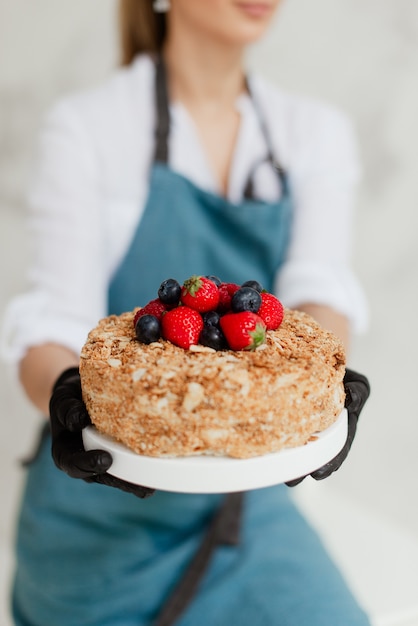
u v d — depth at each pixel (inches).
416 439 66.7
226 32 40.9
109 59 63.4
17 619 43.6
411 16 62.4
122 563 40.1
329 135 46.3
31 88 64.0
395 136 64.4
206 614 38.0
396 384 66.7
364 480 67.6
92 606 39.7
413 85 63.3
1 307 66.8
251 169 44.6
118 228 43.4
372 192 65.3
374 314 66.8
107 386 26.7
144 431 26.2
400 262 65.9
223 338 27.4
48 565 41.2
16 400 65.8
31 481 42.4
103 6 62.3
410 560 48.6
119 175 43.5
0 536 61.0
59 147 42.8
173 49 44.1
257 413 25.9
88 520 40.4
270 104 46.4
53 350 39.4
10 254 66.1
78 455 26.7
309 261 44.3
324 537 51.0
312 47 63.5
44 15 62.6
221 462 25.8
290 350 27.6
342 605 37.3
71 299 41.3
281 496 43.3
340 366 28.1
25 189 65.2
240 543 39.9
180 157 43.9
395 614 44.1
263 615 37.2
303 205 45.4
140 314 28.9
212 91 44.3
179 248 42.9
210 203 42.8
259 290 28.9
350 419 29.1
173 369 26.3
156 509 40.3
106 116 43.6
